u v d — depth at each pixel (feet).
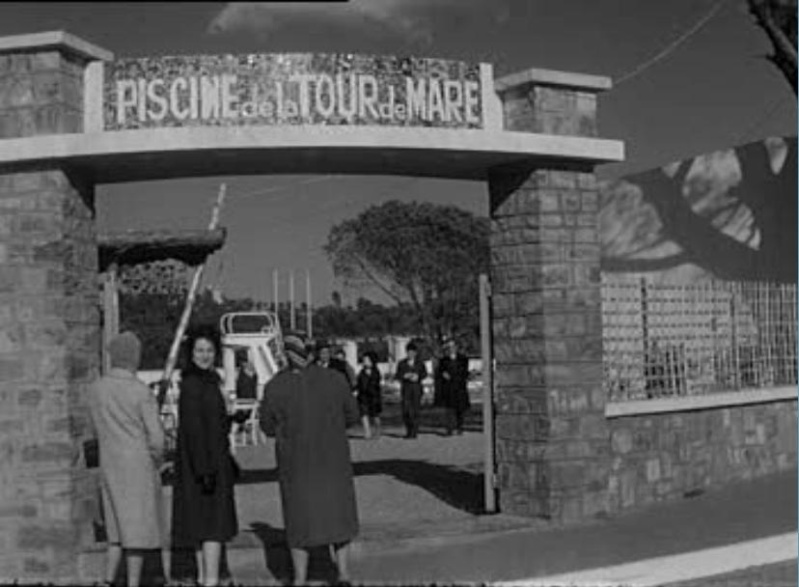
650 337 42.55
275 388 28.40
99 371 36.14
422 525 36.37
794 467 48.67
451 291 178.19
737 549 32.58
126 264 54.60
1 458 33.50
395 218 180.34
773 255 56.85
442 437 72.90
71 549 32.83
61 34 32.89
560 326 37.19
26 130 33.53
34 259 33.45
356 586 28.12
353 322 195.31
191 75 33.94
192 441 27.63
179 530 27.89
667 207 61.26
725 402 44.45
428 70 35.50
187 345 28.27
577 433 37.42
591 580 29.22
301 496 27.91
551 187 37.14
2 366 33.55
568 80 36.96
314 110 34.12
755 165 58.39
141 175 36.60
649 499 40.86
